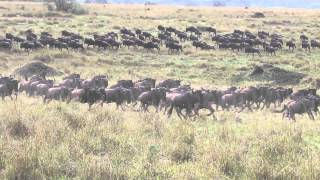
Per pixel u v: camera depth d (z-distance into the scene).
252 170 38.03
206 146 46.28
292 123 77.50
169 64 186.00
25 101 90.44
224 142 50.66
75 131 51.44
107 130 52.78
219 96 97.00
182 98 78.25
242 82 161.75
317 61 193.25
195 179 36.62
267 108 109.25
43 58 182.25
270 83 158.12
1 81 96.38
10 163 36.62
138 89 96.00
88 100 86.31
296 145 49.00
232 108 104.62
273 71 165.38
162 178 36.56
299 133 57.78
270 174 37.28
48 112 64.38
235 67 177.12
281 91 110.25
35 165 37.06
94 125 55.12
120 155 42.41
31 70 153.88
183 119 76.50
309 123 79.81
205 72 174.62
